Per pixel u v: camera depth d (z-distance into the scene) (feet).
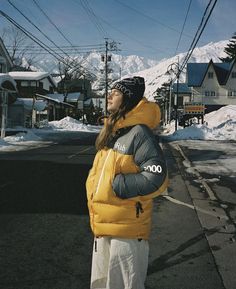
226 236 20.72
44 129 154.71
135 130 8.96
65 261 16.69
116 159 8.97
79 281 14.84
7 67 150.71
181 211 25.95
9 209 24.81
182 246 19.06
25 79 201.87
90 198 9.37
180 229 21.84
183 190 32.96
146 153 8.86
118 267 9.08
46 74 212.84
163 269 16.29
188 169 45.47
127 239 9.00
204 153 64.28
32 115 152.46
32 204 26.16
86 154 57.93
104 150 9.37
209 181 37.42
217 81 244.22
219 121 163.63
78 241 19.21
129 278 9.05
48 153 58.85
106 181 8.96
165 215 24.86
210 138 105.81
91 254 17.54
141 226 9.07
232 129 123.44
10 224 21.75
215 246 19.15
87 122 249.96
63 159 51.01
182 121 167.02
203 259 17.43
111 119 9.41
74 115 249.55
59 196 28.60
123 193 8.78
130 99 9.26
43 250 17.90
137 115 9.12
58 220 22.65
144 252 9.34
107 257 9.42
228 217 24.62
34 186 32.09
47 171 40.27
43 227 21.33
